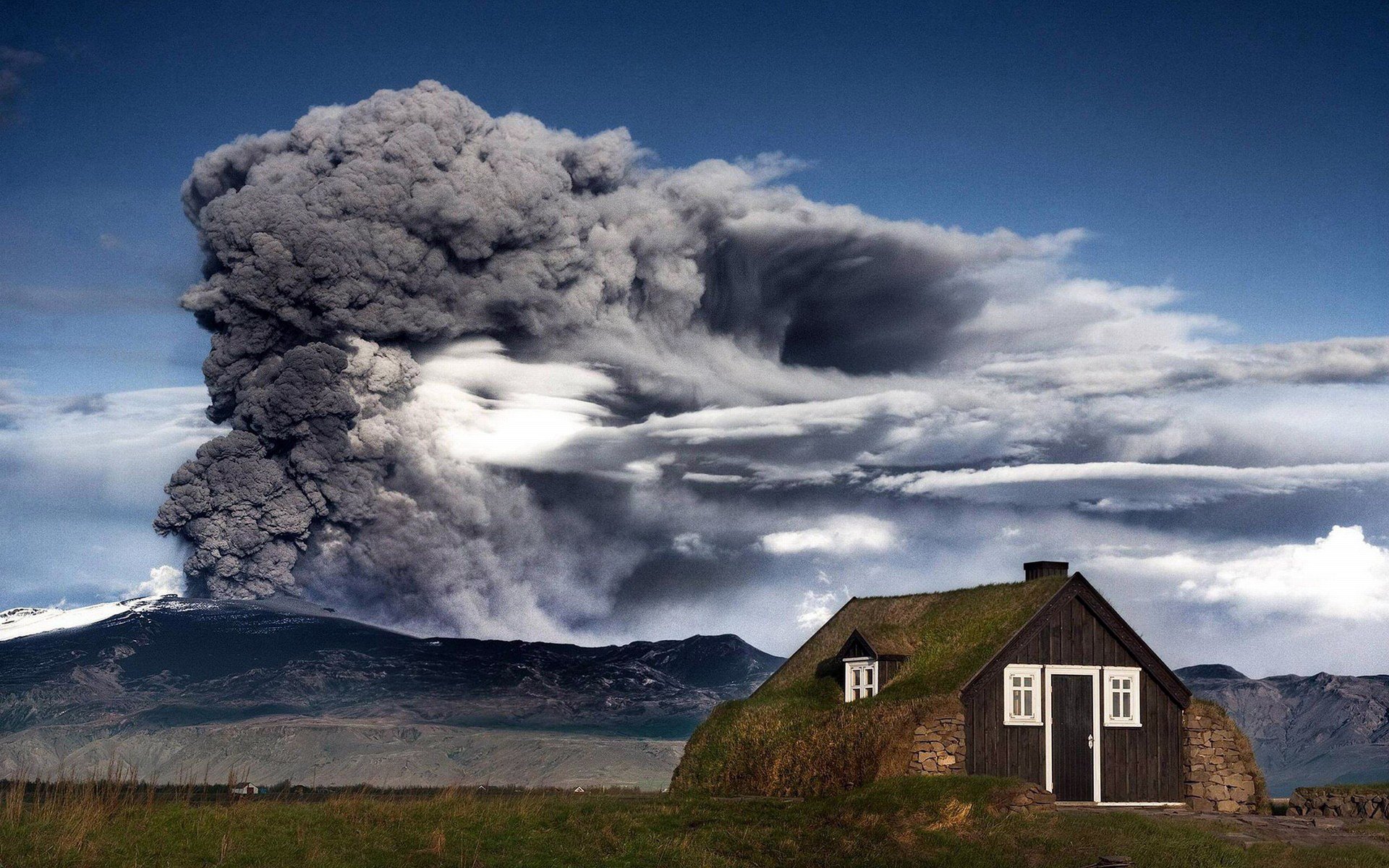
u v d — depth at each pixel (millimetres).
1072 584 33562
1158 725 33750
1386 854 24562
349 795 29969
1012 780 28344
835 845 26172
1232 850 24547
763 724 35656
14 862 20016
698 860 24828
